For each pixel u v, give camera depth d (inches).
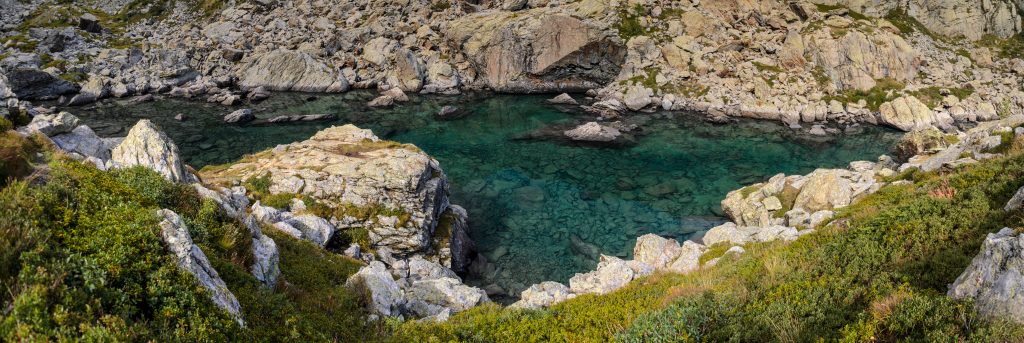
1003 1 3245.6
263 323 403.5
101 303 288.8
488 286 919.0
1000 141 872.9
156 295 323.9
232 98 2316.7
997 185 556.4
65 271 286.2
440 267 888.9
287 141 1785.2
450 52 3063.5
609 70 2785.4
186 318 324.8
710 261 729.0
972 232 470.6
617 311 505.4
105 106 2214.6
